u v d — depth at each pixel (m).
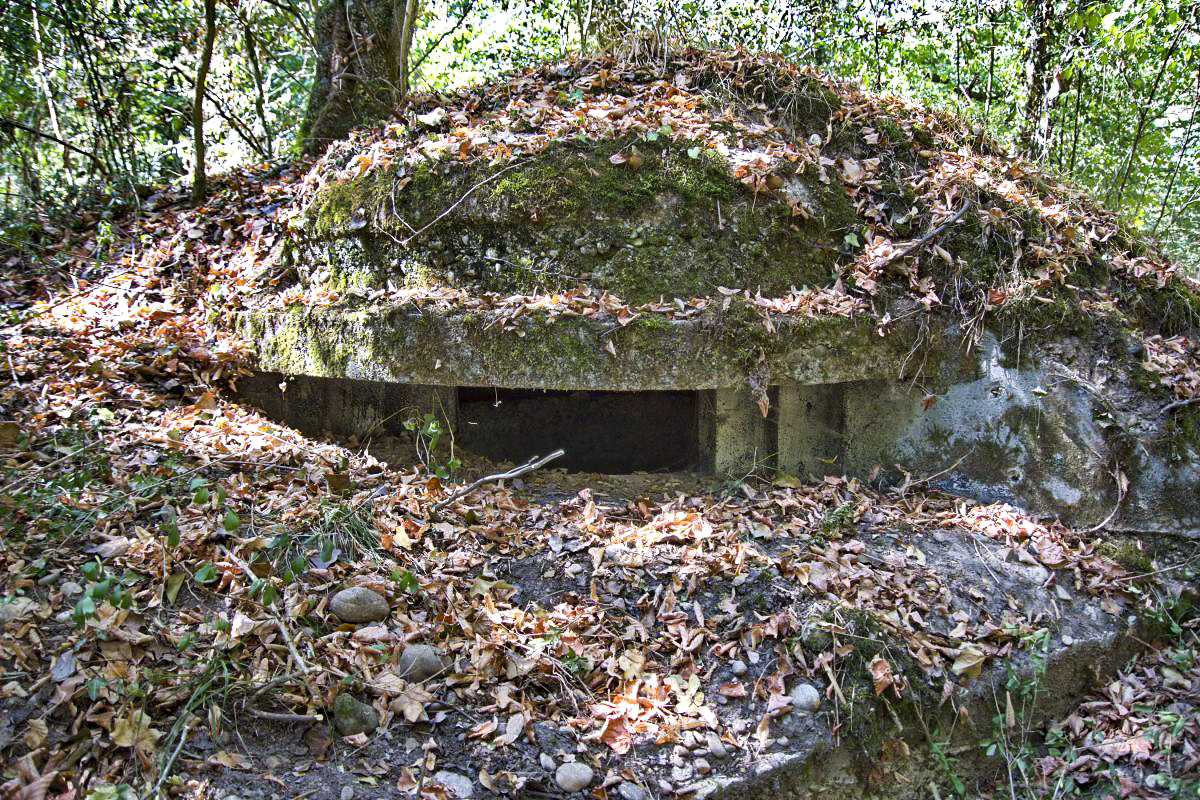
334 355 4.65
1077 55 8.04
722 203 4.73
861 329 4.55
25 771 2.54
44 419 4.18
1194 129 8.49
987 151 5.95
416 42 13.10
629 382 4.29
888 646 3.62
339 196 5.05
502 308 4.40
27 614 3.03
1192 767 3.45
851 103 5.77
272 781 2.75
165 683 2.90
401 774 2.87
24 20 7.19
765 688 3.42
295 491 4.00
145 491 3.73
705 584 3.82
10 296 5.52
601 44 6.77
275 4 7.89
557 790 2.94
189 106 8.34
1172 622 4.13
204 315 5.36
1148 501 4.36
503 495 4.40
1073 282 4.96
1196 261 8.36
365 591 3.38
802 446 5.05
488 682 3.25
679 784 3.07
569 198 4.62
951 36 9.48
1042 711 3.85
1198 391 4.50
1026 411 4.61
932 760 3.59
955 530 4.46
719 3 7.57
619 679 3.37
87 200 6.92
